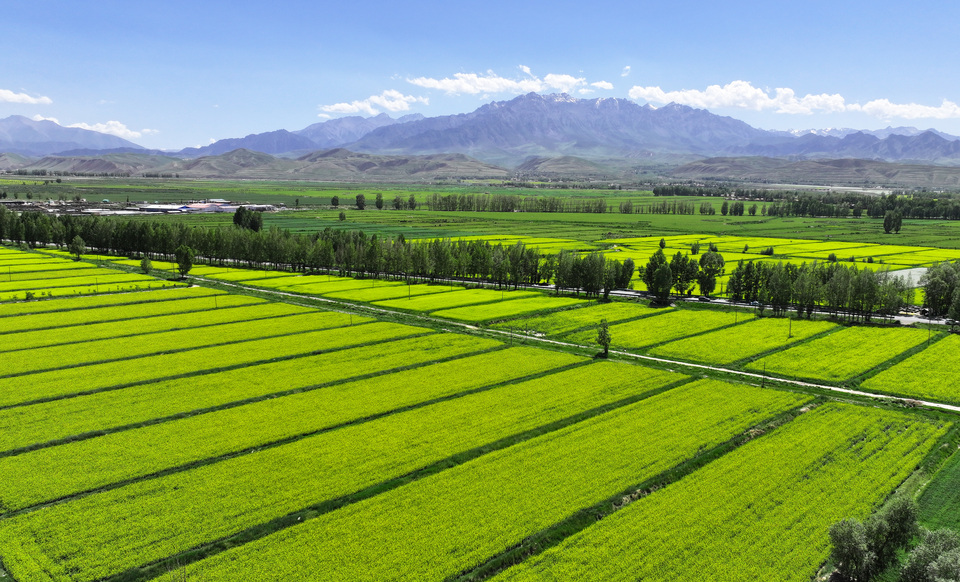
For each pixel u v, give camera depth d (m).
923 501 50.00
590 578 39.84
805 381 79.25
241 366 83.88
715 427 63.53
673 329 105.56
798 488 51.25
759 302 118.88
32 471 53.12
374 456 56.69
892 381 78.44
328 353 89.75
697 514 47.09
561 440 60.06
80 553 41.81
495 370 82.06
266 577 39.44
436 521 45.91
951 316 105.44
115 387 75.00
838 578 40.94
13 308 117.94
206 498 48.84
